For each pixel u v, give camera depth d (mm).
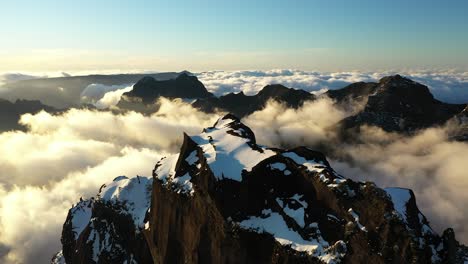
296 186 84062
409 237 64062
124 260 123938
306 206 79938
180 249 94438
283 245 74188
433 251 64688
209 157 90875
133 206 132125
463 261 71750
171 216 95938
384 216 67438
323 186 78438
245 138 100750
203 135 107188
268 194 83938
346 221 72688
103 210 138125
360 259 67562
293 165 85625
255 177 84750
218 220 82438
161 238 99812
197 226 87438
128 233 127500
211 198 84188
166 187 98438
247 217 81688
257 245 78062
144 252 118938
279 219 79812
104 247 130000
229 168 87375
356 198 73125
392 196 71750
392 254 64562
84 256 131375
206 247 85188
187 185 93625
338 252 69000
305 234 75188
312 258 70188
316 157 88938
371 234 67938
